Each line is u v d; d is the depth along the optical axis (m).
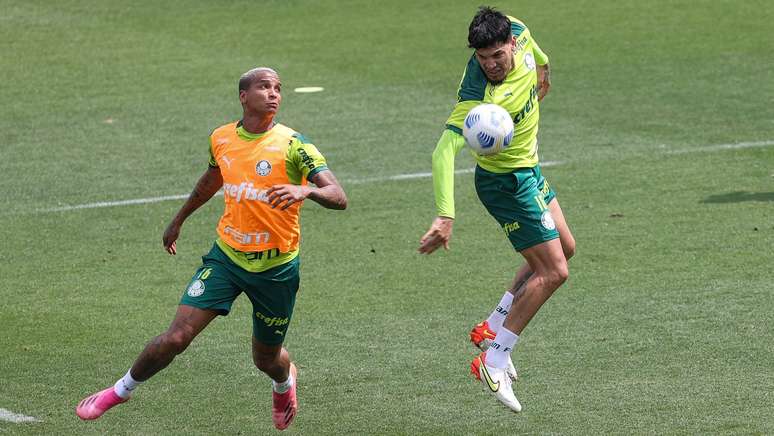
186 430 26.23
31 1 85.69
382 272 37.38
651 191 45.62
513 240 26.78
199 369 30.05
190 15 82.50
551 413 26.62
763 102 59.38
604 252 38.53
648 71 66.44
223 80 66.88
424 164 50.94
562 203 44.50
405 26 78.81
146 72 68.69
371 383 28.86
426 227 42.25
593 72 66.69
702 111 58.09
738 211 42.53
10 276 37.69
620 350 30.33
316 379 29.16
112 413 27.20
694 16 79.00
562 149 52.31
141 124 58.34
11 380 29.17
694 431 25.19
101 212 44.94
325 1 86.38
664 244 39.12
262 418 26.91
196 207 26.38
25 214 44.78
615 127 55.81
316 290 35.81
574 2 84.19
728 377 28.25
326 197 22.91
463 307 34.06
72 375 29.48
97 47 74.25
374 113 59.81
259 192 23.91
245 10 83.94
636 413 26.34
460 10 82.69
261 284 24.36
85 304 34.94
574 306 33.72
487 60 25.47
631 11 81.00
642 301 33.88
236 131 24.27
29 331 32.72
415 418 26.67
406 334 32.06
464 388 28.42
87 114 60.34
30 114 60.47
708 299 33.81
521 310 26.19
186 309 24.27
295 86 65.50
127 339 32.03
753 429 25.17
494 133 24.89
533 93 26.59
